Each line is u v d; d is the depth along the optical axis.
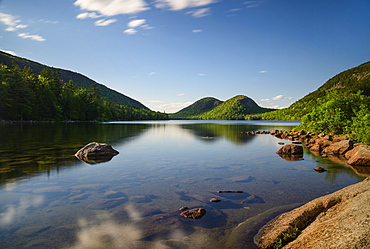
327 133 30.28
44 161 14.62
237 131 53.12
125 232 5.71
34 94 86.06
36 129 46.81
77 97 107.38
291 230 5.34
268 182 10.34
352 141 18.92
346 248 3.89
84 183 9.95
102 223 6.19
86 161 14.88
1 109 75.19
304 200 8.02
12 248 5.00
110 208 7.21
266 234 5.48
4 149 19.61
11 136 31.52
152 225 6.09
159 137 34.72
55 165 13.49
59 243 5.20
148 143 26.33
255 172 12.30
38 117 87.88
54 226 6.00
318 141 22.44
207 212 6.95
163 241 5.32
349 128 24.97
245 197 8.32
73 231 5.75
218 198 8.22
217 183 10.13
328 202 5.88
